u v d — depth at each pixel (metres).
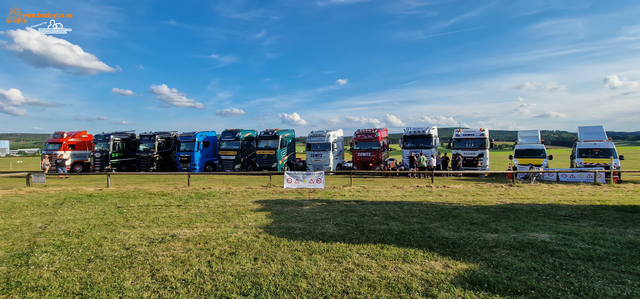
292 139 28.91
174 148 28.55
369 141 24.94
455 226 7.86
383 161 26.17
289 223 8.46
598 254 5.85
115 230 8.05
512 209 9.62
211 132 28.48
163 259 6.05
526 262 5.57
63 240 7.27
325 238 7.12
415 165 23.03
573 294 4.50
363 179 21.00
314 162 25.53
